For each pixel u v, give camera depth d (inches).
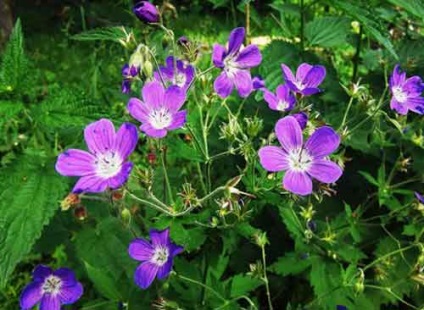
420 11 8.7
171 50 8.4
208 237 8.5
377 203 10.9
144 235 9.6
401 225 10.7
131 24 20.0
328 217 10.7
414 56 11.8
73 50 19.8
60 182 7.5
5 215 7.1
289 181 6.6
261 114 10.9
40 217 7.2
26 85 8.0
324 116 10.9
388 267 9.8
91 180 6.2
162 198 9.2
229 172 10.5
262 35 19.0
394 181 11.1
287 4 11.8
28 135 14.0
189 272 8.9
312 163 6.7
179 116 6.7
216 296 8.6
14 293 11.4
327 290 9.1
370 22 8.6
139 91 10.2
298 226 9.1
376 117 8.8
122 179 6.1
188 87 7.6
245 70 7.9
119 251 9.2
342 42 11.7
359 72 14.8
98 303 8.9
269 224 10.6
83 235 9.3
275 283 10.3
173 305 8.1
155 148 8.3
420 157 10.8
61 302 8.0
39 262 12.1
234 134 7.7
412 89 8.3
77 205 7.7
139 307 8.9
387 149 11.0
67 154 6.3
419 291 10.0
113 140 6.4
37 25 21.7
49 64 19.0
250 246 10.3
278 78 10.5
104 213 9.3
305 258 9.2
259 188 7.8
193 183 9.9
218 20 22.2
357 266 10.3
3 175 7.4
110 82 16.0
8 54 7.9
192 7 22.5
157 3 10.4
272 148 6.6
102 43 19.6
